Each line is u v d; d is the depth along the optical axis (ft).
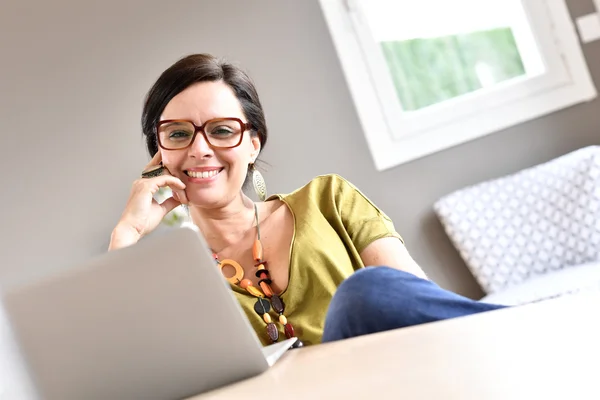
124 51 12.09
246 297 6.08
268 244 6.31
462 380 2.06
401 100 12.81
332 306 3.97
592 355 2.02
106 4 12.12
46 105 11.93
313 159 12.16
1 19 12.00
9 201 11.76
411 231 12.14
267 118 12.16
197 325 3.27
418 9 12.71
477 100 12.42
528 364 2.08
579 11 12.49
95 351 3.30
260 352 3.31
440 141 12.26
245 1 12.26
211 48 12.19
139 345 3.30
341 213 6.56
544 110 12.43
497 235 11.37
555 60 12.53
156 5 12.17
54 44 12.01
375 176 12.18
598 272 9.82
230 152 6.29
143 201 6.33
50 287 3.25
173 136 6.34
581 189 11.33
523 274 11.25
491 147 12.37
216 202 6.27
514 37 12.84
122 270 3.24
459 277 11.98
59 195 11.81
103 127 11.95
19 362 3.26
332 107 12.23
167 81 6.39
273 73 12.22
